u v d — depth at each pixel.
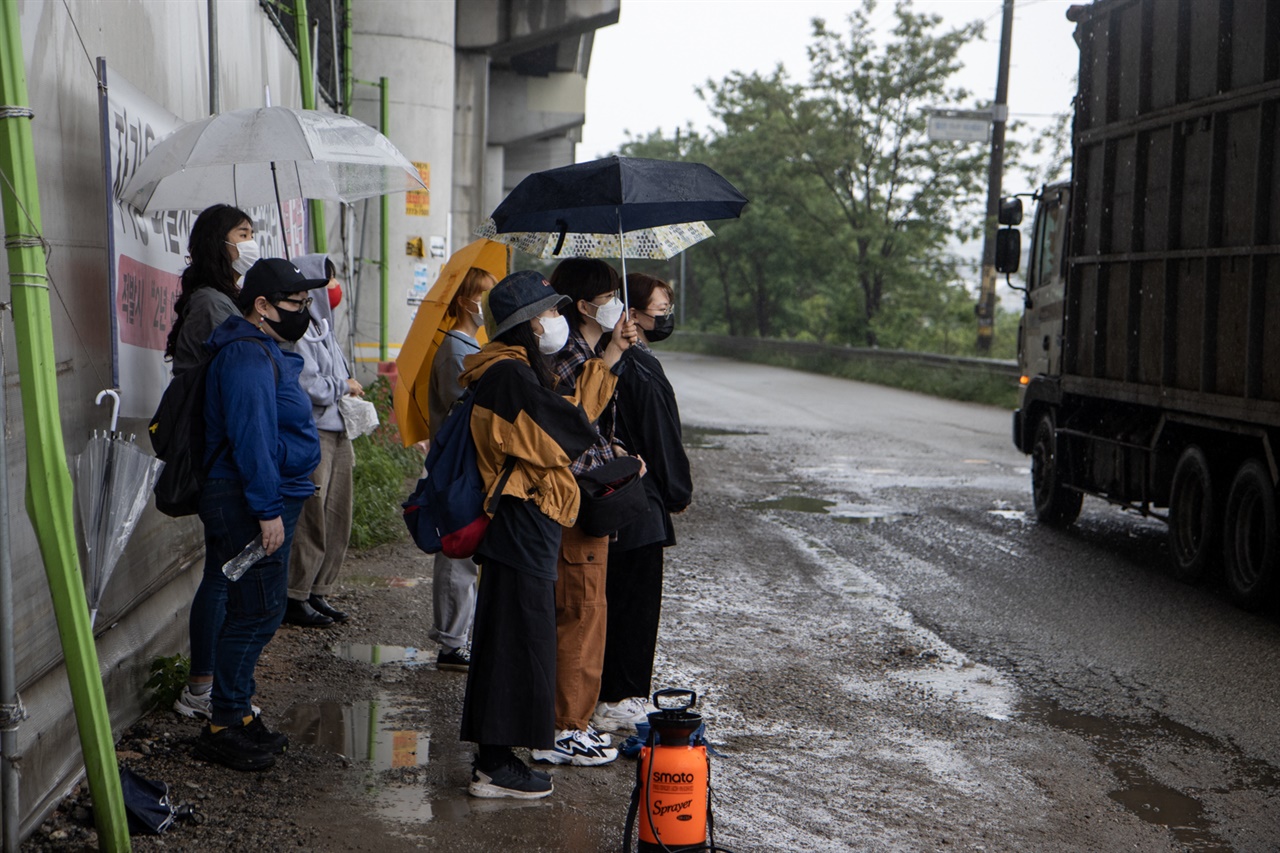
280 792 4.19
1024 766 4.82
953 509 11.35
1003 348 40.94
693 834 3.74
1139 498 9.14
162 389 5.19
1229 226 7.54
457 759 4.62
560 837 3.93
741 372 34.56
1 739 3.37
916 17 38.53
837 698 5.64
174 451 4.16
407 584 7.58
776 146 40.09
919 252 40.06
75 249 4.26
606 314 4.63
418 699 5.32
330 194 6.17
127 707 4.64
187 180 5.27
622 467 4.54
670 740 3.74
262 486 4.10
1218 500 7.86
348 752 4.64
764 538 9.68
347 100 12.80
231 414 4.10
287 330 4.27
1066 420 10.24
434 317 5.68
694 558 8.81
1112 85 9.28
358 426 6.42
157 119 5.22
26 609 3.70
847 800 4.40
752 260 50.81
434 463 4.27
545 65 31.55
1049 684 5.94
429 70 15.01
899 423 19.73
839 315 41.84
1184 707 5.62
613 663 5.08
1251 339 7.14
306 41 9.00
